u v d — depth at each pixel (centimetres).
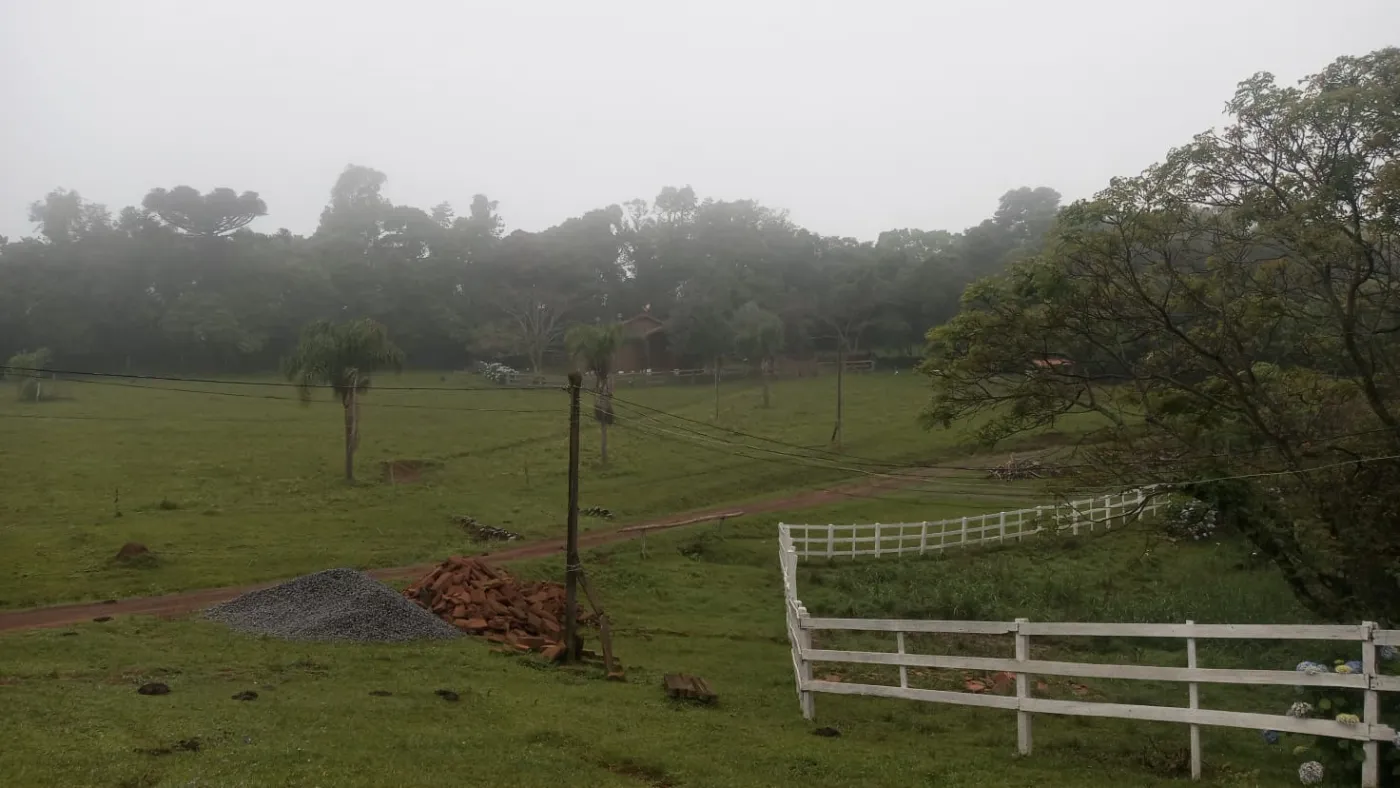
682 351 8962
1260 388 1952
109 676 1442
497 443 5822
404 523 3791
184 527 3456
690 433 6128
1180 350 2044
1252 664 1812
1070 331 2100
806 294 10112
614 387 8169
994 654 1980
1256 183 1947
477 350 9481
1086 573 2925
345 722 1159
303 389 4709
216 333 8962
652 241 11069
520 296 9688
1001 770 1019
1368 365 1936
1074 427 5309
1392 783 866
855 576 3025
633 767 1046
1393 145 1748
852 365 9081
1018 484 4203
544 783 944
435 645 1891
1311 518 1994
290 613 2050
